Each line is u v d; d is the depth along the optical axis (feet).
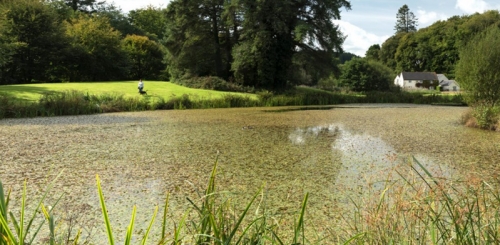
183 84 92.32
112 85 81.00
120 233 12.39
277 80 93.56
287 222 13.00
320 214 14.01
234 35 96.12
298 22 87.76
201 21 93.20
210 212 6.57
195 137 32.78
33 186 17.72
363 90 125.59
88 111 53.16
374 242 7.64
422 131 36.99
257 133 35.45
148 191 17.10
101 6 159.12
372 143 30.09
